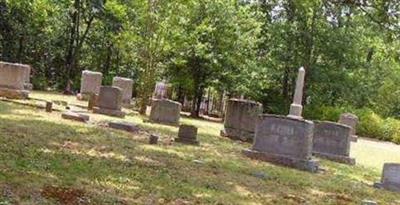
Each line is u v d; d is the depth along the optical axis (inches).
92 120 717.9
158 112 854.5
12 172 341.4
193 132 658.2
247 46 1272.1
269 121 636.1
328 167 673.6
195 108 1280.8
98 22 1589.6
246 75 1275.8
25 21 1501.0
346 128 778.8
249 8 1365.7
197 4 1149.1
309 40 1469.0
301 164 610.9
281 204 387.2
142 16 1031.6
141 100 1010.7
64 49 1621.6
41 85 1425.9
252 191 417.1
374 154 952.3
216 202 358.0
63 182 339.3
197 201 352.2
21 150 416.8
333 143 785.6
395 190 553.9
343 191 490.3
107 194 330.0
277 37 1459.2
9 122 567.8
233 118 832.3
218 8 1200.8
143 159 476.4
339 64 1513.3
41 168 366.6
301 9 1349.7
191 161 511.8
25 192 302.8
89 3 1512.1
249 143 799.7
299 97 737.0
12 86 871.1
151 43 1030.4
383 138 1425.9
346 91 1503.4
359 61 1542.8
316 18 1449.3
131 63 1557.6
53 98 1043.3
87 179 359.6
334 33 1464.1
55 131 552.1
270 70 1446.9
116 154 477.7
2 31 1504.7
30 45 1585.9
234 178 459.8
